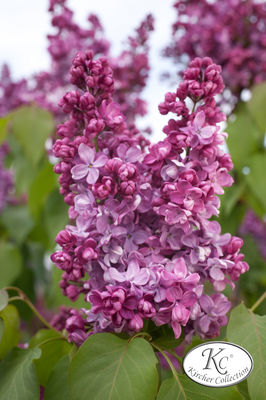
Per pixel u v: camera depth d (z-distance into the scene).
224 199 0.91
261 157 0.88
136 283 0.48
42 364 0.59
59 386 0.53
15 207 1.24
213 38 0.94
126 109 0.86
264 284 0.99
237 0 0.96
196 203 0.48
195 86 0.50
